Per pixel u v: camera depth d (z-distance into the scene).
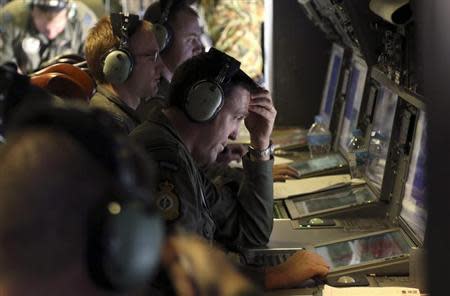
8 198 0.81
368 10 3.54
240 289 0.97
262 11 5.39
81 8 5.27
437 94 1.02
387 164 3.31
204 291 0.97
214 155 2.52
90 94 3.30
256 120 3.06
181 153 2.32
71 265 0.82
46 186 0.82
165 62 3.96
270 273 2.54
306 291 2.50
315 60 4.87
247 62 5.39
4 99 1.87
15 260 0.81
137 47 3.25
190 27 3.96
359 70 4.05
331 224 3.22
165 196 2.22
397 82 3.24
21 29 5.12
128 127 3.17
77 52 5.27
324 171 3.92
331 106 4.53
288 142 4.60
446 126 1.02
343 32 4.10
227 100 2.48
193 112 2.44
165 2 3.91
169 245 1.02
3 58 5.14
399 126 3.25
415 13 1.06
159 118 2.43
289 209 3.45
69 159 0.83
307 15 4.79
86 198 0.83
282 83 4.90
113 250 0.84
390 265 2.61
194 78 2.44
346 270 2.61
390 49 3.33
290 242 3.03
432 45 1.02
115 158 0.86
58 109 0.91
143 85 3.30
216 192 2.93
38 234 0.81
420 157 2.96
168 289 1.00
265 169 3.04
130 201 0.87
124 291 0.88
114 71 3.19
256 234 2.98
